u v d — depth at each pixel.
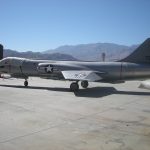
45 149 6.66
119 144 7.07
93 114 10.77
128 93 17.72
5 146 6.86
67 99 14.64
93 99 14.76
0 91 18.00
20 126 8.77
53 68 19.77
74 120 9.70
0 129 8.39
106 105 12.90
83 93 17.36
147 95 16.80
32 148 6.72
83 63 19.80
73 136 7.74
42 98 14.90
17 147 6.79
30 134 7.90
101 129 8.52
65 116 10.33
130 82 27.48
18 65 21.09
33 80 28.09
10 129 8.41
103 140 7.40
